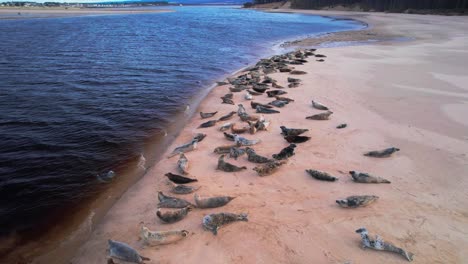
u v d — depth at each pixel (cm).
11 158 990
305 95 1553
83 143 1103
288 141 1057
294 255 573
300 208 706
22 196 818
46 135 1152
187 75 2083
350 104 1407
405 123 1178
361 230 612
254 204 727
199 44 3431
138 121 1301
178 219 688
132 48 3050
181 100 1570
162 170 916
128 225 694
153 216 713
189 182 837
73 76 1948
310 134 1109
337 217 671
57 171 931
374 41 3594
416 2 7512
